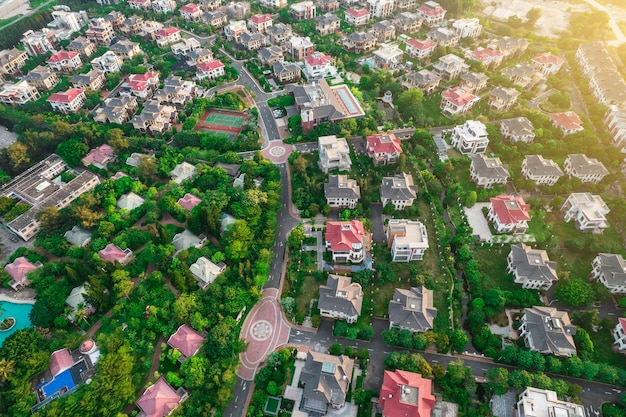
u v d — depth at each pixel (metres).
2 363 148.00
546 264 179.75
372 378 156.25
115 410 142.88
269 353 164.50
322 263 194.12
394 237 191.75
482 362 159.62
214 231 199.25
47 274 190.12
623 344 158.50
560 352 154.38
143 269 190.62
